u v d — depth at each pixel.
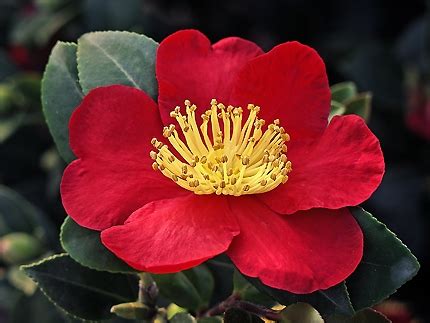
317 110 0.33
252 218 0.32
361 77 0.52
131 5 0.49
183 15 0.56
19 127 0.53
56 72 0.35
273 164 0.33
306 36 0.57
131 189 0.32
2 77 0.55
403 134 0.53
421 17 0.56
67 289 0.35
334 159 0.32
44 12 0.53
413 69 0.53
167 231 0.31
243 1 0.56
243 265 0.31
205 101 0.34
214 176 0.33
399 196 0.52
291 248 0.31
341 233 0.31
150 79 0.35
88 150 0.33
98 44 0.35
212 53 0.34
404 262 0.32
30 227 0.46
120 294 0.35
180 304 0.36
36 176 0.55
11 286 0.49
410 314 0.49
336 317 0.32
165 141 0.33
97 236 0.33
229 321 0.32
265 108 0.34
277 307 0.34
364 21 0.57
